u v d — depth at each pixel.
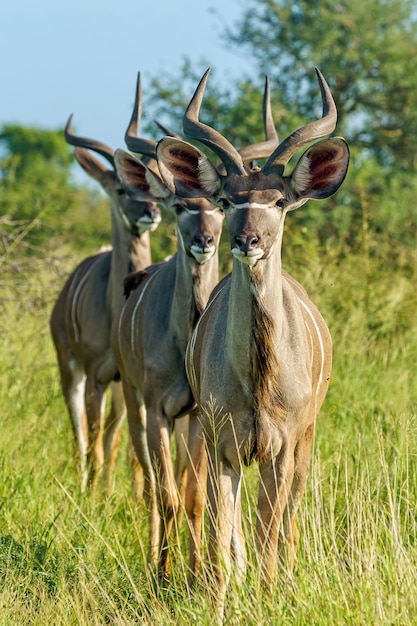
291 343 15.56
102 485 21.66
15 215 45.97
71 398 25.14
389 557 14.47
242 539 15.88
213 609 14.39
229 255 33.97
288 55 46.94
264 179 15.16
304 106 46.09
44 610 14.88
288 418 15.56
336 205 40.78
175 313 19.12
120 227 23.75
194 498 17.97
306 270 27.91
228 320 15.37
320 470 18.19
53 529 17.75
